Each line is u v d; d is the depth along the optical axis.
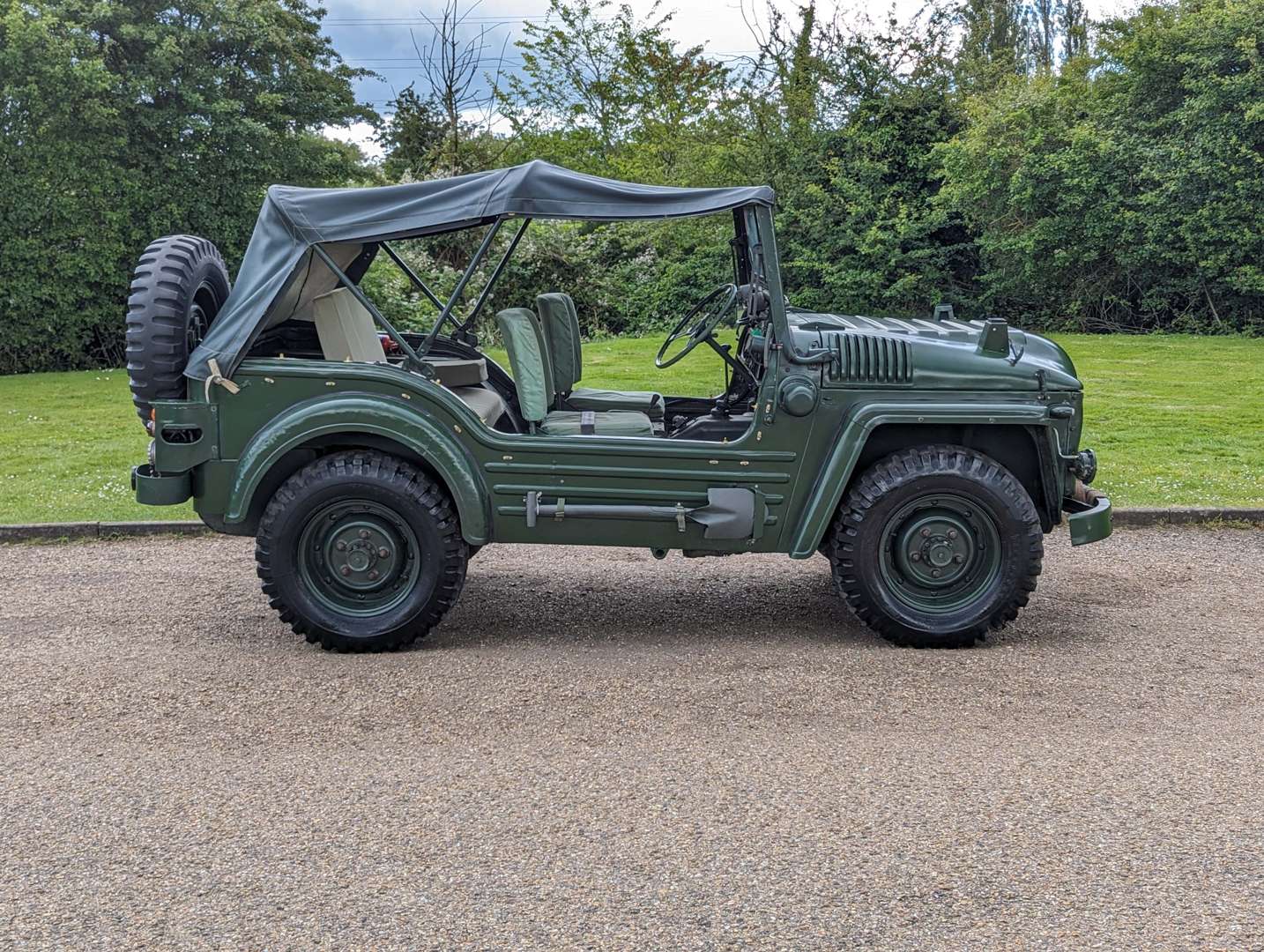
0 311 18.36
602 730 4.14
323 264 5.17
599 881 3.11
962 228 22.97
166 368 4.89
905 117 23.02
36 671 4.80
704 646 5.12
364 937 2.86
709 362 14.40
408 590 4.99
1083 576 6.36
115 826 3.44
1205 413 11.40
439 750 3.97
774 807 3.52
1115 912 2.96
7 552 6.91
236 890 3.08
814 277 23.27
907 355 5.01
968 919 2.92
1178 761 3.87
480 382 5.82
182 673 4.77
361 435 4.97
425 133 26.59
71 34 17.89
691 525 5.02
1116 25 22.61
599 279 13.16
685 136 26.52
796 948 2.80
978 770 3.80
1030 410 4.99
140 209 19.22
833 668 4.81
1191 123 20.33
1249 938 2.85
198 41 19.19
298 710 4.34
